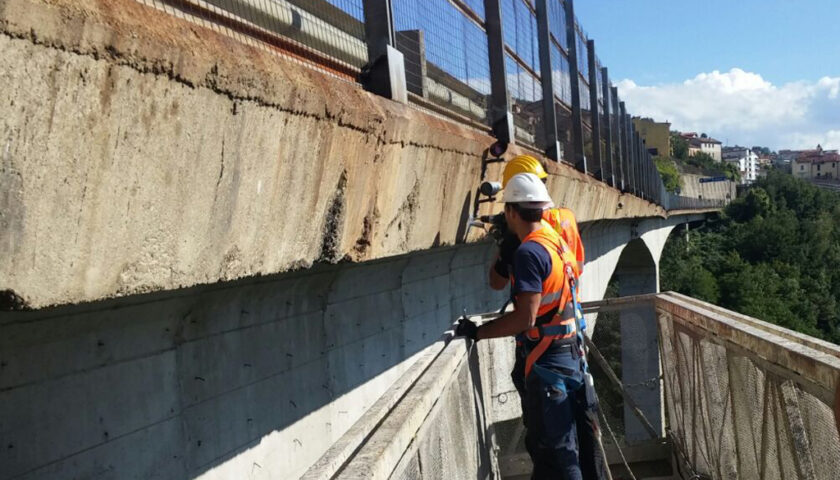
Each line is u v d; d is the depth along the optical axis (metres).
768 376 3.06
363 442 1.89
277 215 2.77
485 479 3.93
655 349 4.98
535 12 9.09
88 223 1.87
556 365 3.48
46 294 1.76
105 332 2.44
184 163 2.19
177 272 2.24
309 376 3.83
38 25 1.63
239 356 3.20
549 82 9.08
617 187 16.41
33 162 1.68
